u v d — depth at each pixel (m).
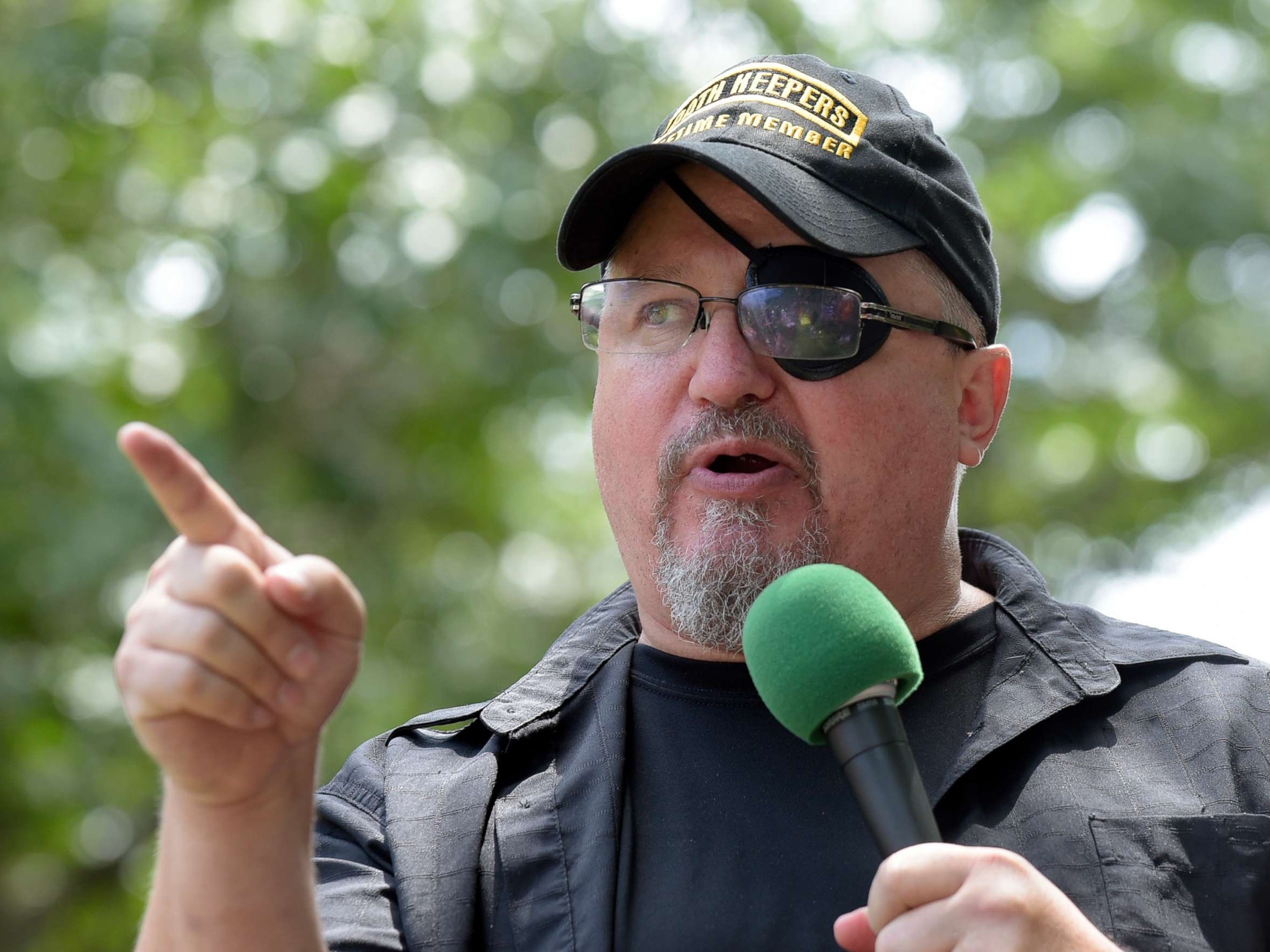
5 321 19.45
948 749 6.14
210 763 4.38
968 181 6.92
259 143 22.52
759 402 6.26
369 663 23.80
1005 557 7.00
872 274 6.37
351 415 24.41
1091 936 4.39
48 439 19.17
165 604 4.23
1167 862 5.65
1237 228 26.61
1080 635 6.45
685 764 6.25
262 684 4.26
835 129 6.51
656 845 6.05
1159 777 5.95
